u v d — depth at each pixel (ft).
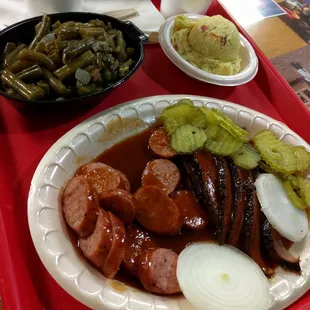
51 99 0.91
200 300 0.71
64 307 0.71
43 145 0.92
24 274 0.72
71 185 0.80
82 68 0.92
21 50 0.92
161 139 0.96
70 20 1.04
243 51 1.22
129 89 1.10
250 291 0.74
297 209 0.90
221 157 0.91
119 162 0.93
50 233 0.73
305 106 1.13
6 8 1.15
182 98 1.03
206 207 0.87
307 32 1.43
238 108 1.05
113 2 1.26
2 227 0.75
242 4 1.49
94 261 0.72
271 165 0.93
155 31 1.21
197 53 1.17
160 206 0.82
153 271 0.73
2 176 0.84
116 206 0.77
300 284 0.79
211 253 0.79
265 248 0.84
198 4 1.29
